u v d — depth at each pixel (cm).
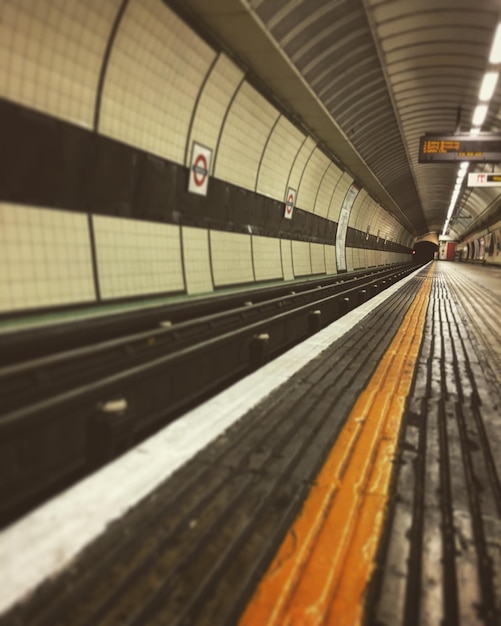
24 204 374
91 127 441
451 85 1007
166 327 511
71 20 385
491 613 202
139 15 449
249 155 813
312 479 312
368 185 1812
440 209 3966
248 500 280
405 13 702
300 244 1217
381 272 2452
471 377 608
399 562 233
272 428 393
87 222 446
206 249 699
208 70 596
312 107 877
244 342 741
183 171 619
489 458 360
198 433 367
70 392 355
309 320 1076
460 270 4209
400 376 594
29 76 365
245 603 202
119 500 264
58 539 226
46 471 353
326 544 245
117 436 355
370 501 288
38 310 383
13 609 185
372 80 941
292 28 625
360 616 198
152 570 216
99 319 417
